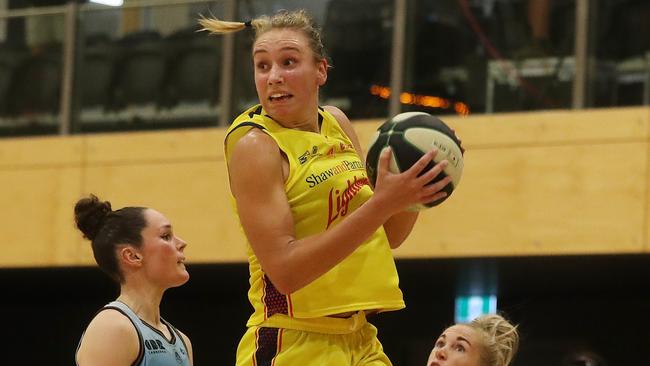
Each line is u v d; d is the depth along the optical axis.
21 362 22.42
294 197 5.96
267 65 6.05
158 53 17.20
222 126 16.75
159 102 17.20
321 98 15.98
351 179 6.10
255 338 6.19
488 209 15.44
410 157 5.54
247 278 18.45
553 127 15.21
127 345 7.07
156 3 17.20
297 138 6.06
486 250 15.40
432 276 17.59
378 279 6.14
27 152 17.84
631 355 19.23
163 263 7.39
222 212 16.69
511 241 15.28
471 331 8.18
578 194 15.05
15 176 17.86
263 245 5.76
